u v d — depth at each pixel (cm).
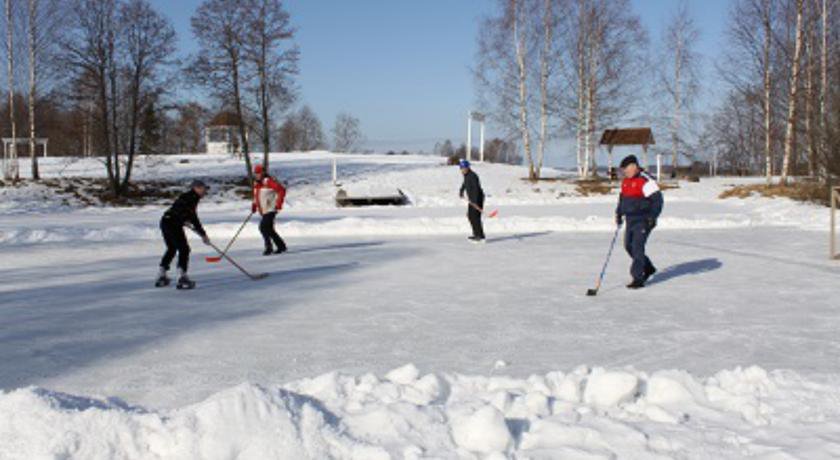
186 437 295
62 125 3531
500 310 720
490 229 1706
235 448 295
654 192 837
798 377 415
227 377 484
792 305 732
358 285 896
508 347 562
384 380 410
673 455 304
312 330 631
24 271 1073
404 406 340
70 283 937
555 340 584
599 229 1727
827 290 822
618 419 351
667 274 971
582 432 322
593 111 3622
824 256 1146
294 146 10162
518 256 1200
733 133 5644
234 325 655
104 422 298
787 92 2916
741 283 881
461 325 648
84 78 3002
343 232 1688
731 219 1825
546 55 3678
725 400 374
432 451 306
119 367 512
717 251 1233
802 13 2770
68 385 467
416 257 1198
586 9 3588
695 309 716
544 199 2952
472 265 1088
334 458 296
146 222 2044
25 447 287
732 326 632
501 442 310
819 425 335
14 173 3788
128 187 3356
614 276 956
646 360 518
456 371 493
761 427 337
